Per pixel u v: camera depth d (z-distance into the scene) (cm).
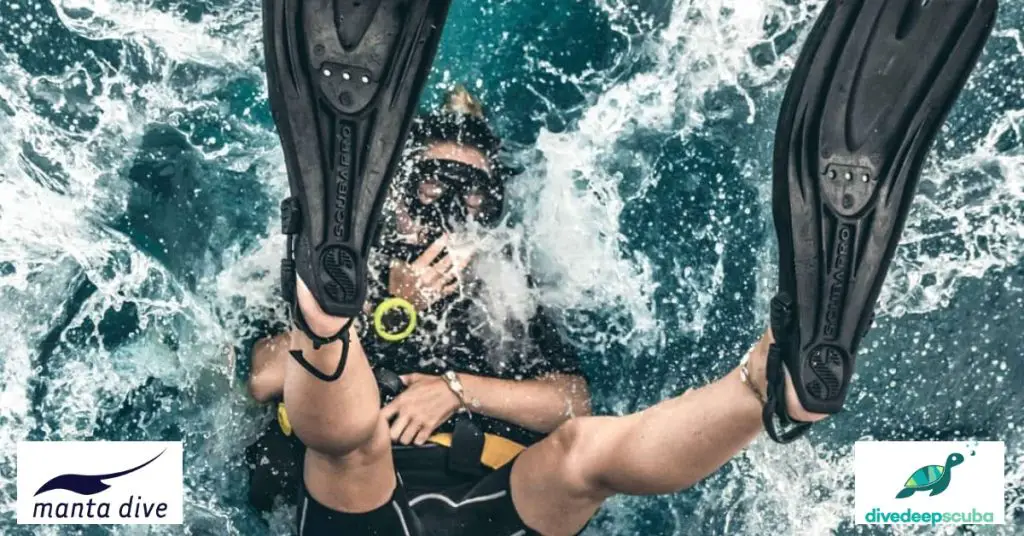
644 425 265
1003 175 381
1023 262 378
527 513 285
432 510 291
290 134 228
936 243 379
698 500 357
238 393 339
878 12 241
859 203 236
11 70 367
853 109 238
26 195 354
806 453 362
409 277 320
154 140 368
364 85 232
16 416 339
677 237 376
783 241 236
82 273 350
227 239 354
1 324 343
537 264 363
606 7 403
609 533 352
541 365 332
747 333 371
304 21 231
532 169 373
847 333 233
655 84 392
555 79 394
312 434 253
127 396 343
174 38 381
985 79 389
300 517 286
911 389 370
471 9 405
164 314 347
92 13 379
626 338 367
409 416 302
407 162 322
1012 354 373
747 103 390
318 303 224
